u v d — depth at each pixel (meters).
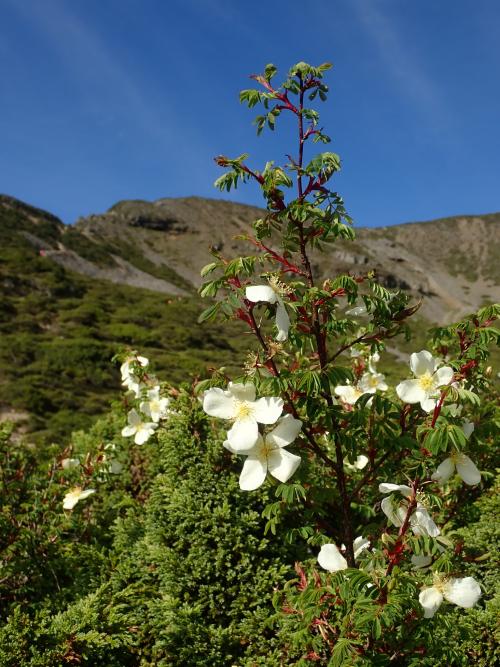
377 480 3.11
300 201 2.18
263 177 2.24
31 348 22.02
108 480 3.77
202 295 2.06
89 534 3.76
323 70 2.28
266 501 3.17
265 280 2.10
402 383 2.22
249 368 2.07
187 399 3.45
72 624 2.63
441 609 2.33
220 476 3.24
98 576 3.26
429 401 2.18
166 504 3.31
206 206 112.25
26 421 14.11
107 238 88.75
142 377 4.29
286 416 2.06
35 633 2.50
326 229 2.18
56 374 20.09
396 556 1.85
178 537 3.18
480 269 108.00
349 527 2.38
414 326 59.66
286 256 2.28
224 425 3.48
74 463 4.02
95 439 4.89
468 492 3.30
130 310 37.81
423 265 109.06
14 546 3.22
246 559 2.96
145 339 29.42
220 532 3.01
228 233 102.81
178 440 3.34
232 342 35.22
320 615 2.10
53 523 3.56
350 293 2.12
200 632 2.79
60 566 3.35
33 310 31.41
